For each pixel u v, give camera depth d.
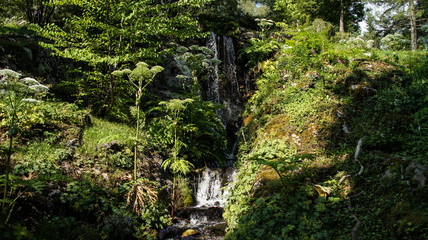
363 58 7.41
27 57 6.84
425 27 10.22
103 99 7.87
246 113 8.88
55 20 10.09
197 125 7.37
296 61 8.27
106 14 6.65
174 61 11.03
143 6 6.59
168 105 5.43
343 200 3.73
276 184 4.46
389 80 6.20
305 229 3.50
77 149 5.07
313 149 5.23
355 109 5.79
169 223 4.88
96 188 4.41
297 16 17.48
